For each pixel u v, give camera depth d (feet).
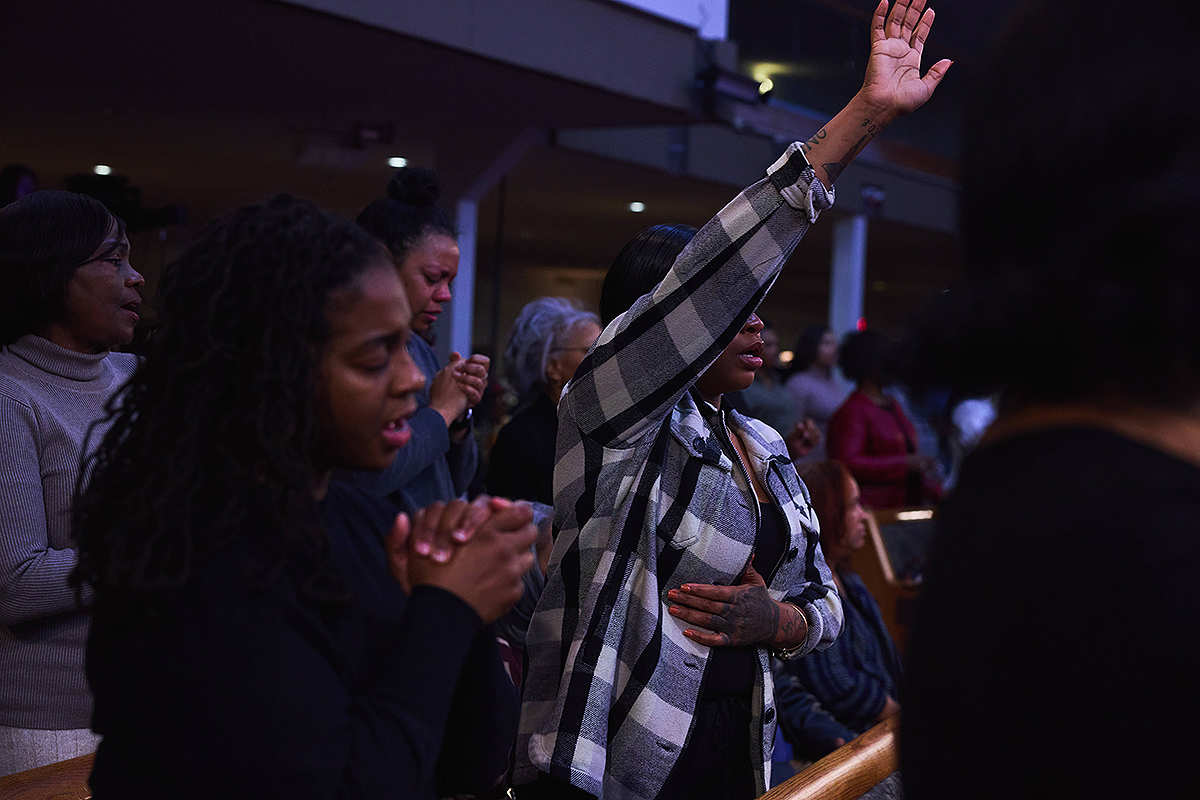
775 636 4.52
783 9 32.81
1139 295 1.56
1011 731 1.55
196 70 20.30
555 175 32.45
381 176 31.83
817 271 59.00
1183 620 1.41
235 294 2.39
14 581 4.91
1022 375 1.75
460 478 6.95
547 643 4.36
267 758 2.24
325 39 17.52
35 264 5.31
